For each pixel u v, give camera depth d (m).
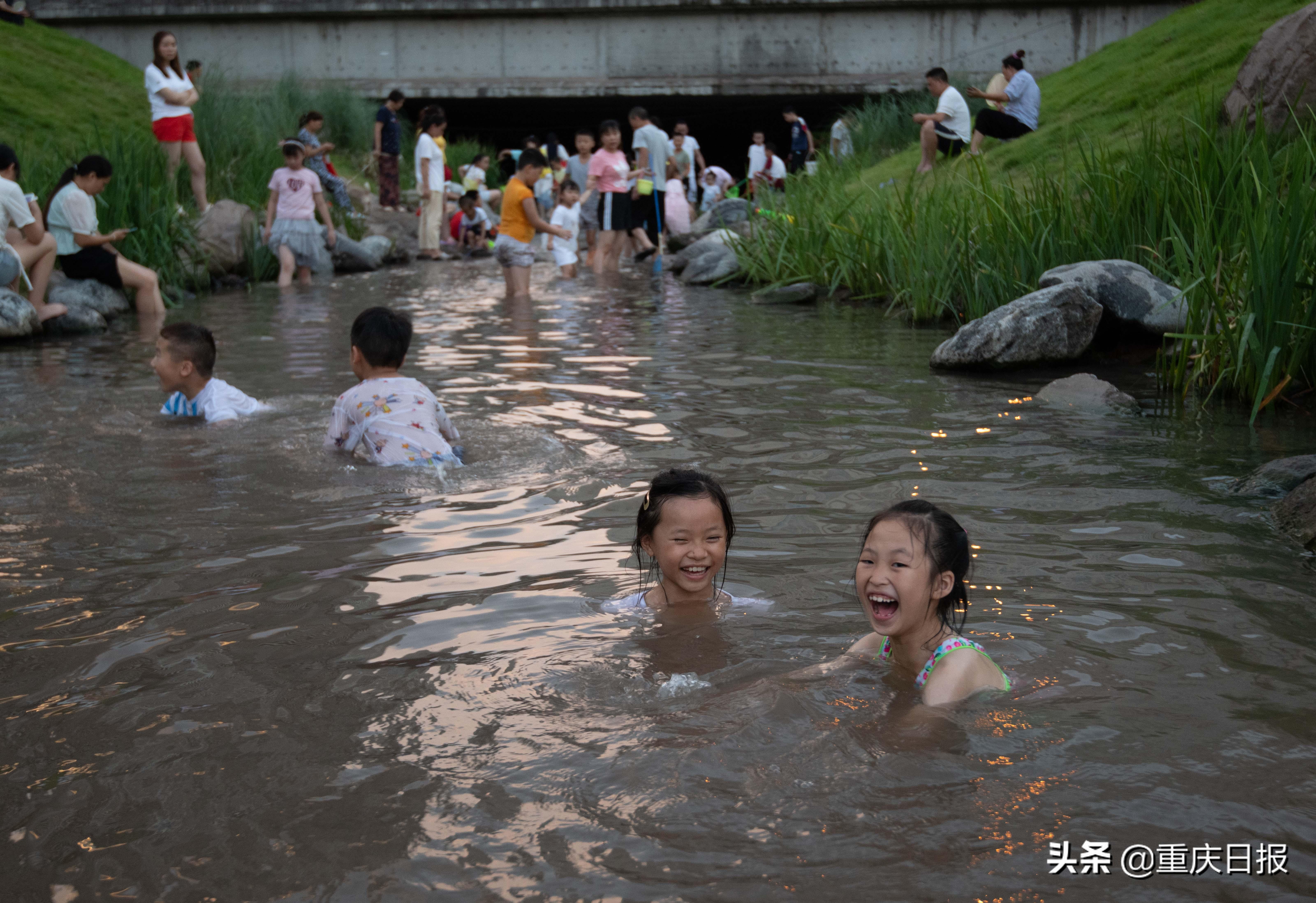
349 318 11.11
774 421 6.10
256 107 20.23
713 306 11.65
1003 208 9.88
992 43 24.61
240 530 4.26
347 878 2.02
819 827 2.14
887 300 11.52
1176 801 2.22
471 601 3.47
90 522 4.38
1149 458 5.23
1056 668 2.89
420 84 26.44
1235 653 2.99
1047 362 7.80
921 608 2.91
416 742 2.54
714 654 3.03
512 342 9.22
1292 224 6.31
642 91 25.95
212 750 2.53
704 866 2.03
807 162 20.52
